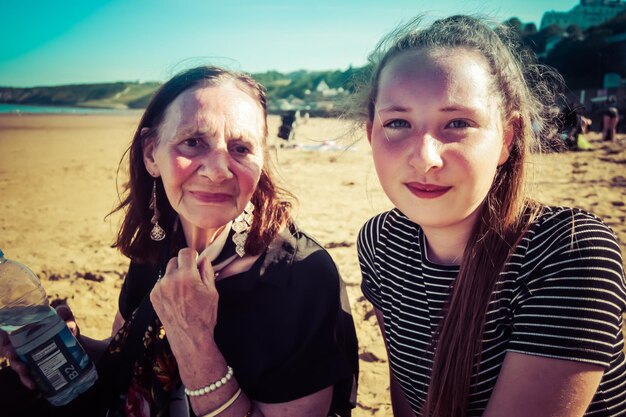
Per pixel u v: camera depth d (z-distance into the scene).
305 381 1.49
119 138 28.09
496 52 1.25
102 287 4.41
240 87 1.53
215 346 1.44
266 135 1.67
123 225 1.87
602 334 1.12
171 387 1.56
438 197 1.20
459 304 1.33
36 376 1.50
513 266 1.27
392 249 1.58
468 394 1.34
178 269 1.41
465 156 1.16
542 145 1.56
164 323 1.44
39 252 5.54
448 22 1.32
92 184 11.02
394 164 1.23
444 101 1.16
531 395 1.17
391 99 1.22
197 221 1.47
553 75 1.59
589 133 25.25
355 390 1.75
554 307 1.16
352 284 4.35
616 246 1.20
